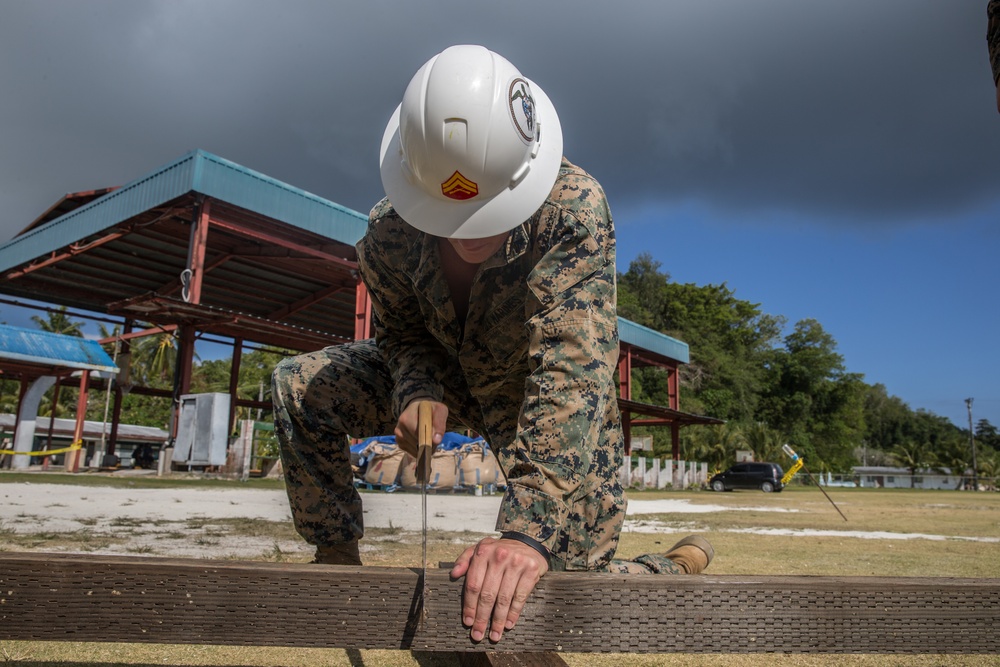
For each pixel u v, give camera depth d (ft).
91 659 5.75
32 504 20.81
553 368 5.00
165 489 33.68
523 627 3.74
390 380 7.57
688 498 60.90
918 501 61.57
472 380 7.09
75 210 59.36
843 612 3.86
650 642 3.77
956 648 3.90
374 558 11.83
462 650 3.73
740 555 14.61
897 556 14.80
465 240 5.93
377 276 6.83
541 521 4.33
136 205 53.72
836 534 21.03
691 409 189.47
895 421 367.45
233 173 52.16
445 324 6.68
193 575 3.68
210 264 69.56
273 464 56.85
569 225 5.57
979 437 380.99
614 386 6.80
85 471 62.44
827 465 223.30
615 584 3.79
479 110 5.31
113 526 15.25
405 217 5.82
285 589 3.69
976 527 25.48
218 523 16.75
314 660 6.02
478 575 3.71
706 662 6.45
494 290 6.30
